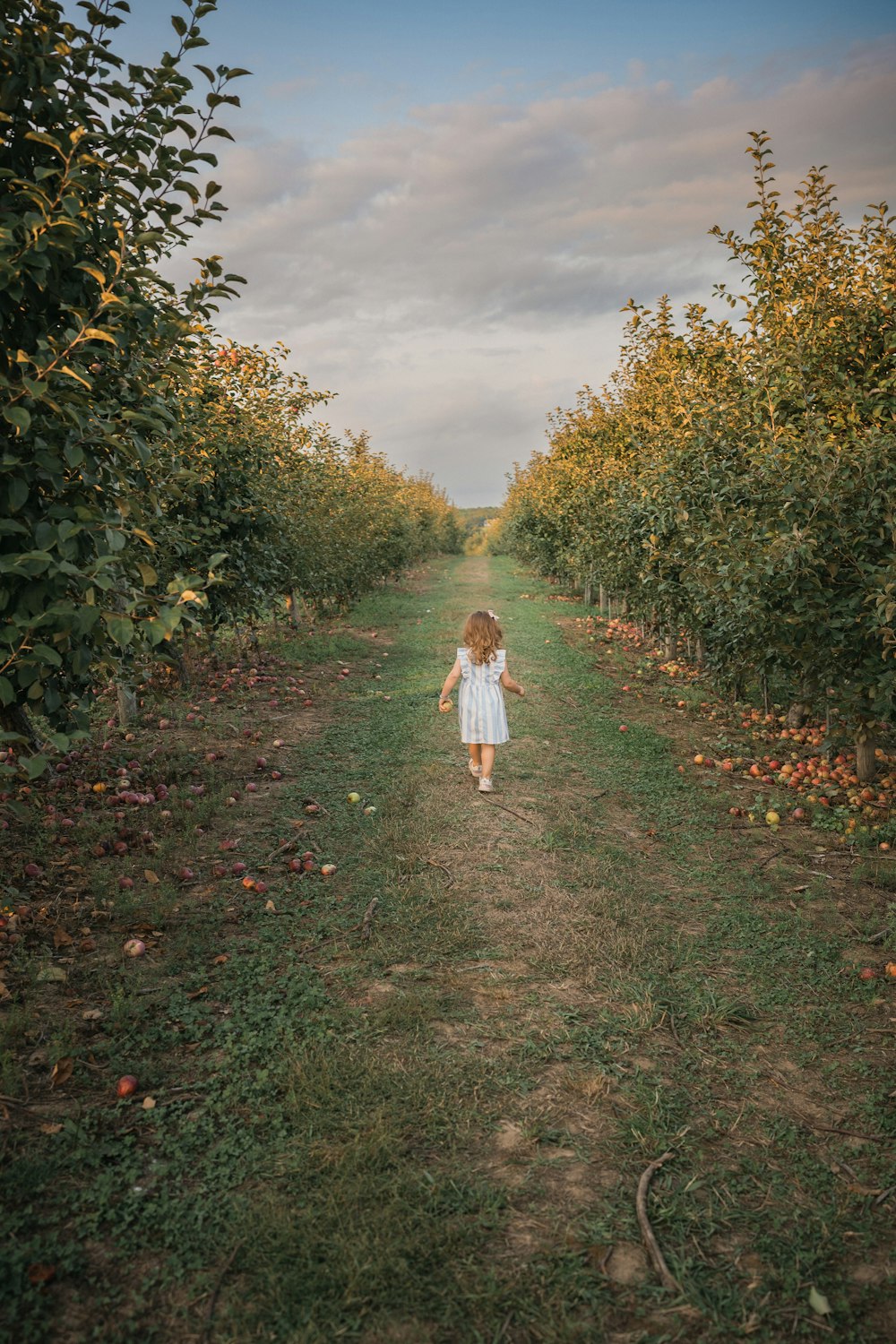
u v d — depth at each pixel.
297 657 12.80
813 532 5.93
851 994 3.79
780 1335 2.12
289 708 9.48
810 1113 3.00
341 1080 3.05
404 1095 2.98
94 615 2.87
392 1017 3.45
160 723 8.17
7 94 3.21
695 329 10.01
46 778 6.15
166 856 5.14
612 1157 2.74
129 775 6.57
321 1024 3.42
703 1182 2.64
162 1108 2.93
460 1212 2.47
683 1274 2.27
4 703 2.99
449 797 6.37
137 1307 2.15
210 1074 3.14
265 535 10.13
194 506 8.77
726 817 6.24
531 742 8.16
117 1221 2.44
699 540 8.17
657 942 4.25
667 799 6.61
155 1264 2.30
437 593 26.55
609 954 4.09
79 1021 3.47
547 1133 2.81
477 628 6.50
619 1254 2.36
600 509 14.70
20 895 4.46
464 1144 2.77
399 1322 2.12
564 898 4.71
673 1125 2.90
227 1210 2.47
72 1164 2.65
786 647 6.52
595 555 16.25
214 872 4.91
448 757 7.46
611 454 16.53
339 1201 2.49
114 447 3.47
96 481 3.55
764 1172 2.70
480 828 5.76
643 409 13.47
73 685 3.96
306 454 13.90
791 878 5.14
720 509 7.61
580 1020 3.54
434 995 3.68
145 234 3.48
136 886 4.73
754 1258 2.37
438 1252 2.32
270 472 10.68
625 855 5.41
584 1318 2.16
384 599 23.88
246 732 8.03
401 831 5.61
